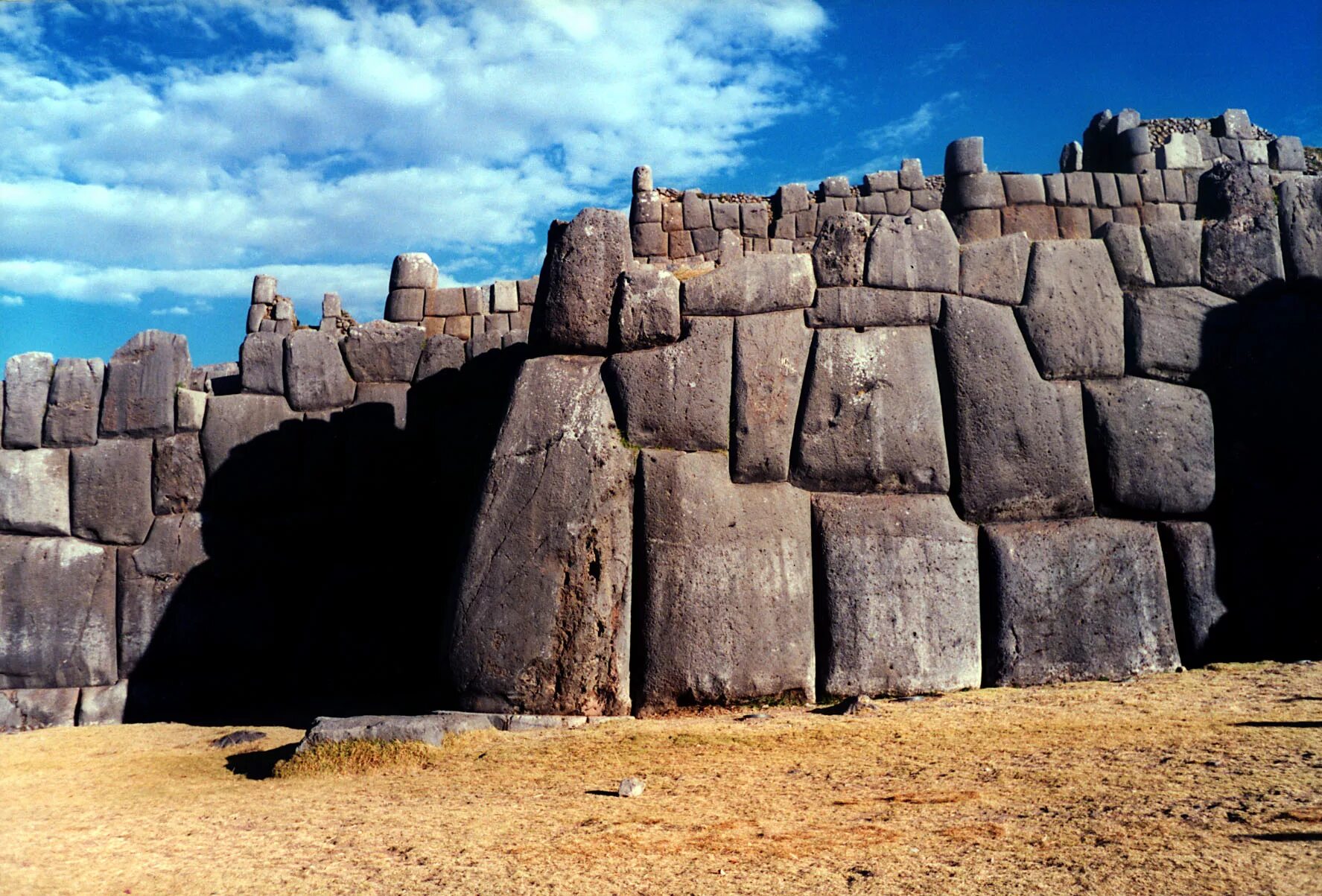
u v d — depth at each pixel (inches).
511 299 616.7
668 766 247.0
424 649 446.6
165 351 469.4
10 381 456.4
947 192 604.7
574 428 325.1
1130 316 348.8
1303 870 153.8
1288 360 349.7
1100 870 161.6
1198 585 331.3
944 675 315.3
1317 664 300.8
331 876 186.4
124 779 285.6
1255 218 360.5
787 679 309.3
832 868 173.6
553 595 309.1
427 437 483.8
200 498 464.8
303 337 487.5
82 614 444.1
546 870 182.4
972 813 195.8
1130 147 619.5
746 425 328.5
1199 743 225.8
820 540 323.3
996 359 339.3
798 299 341.4
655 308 336.5
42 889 184.9
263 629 454.9
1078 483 335.3
